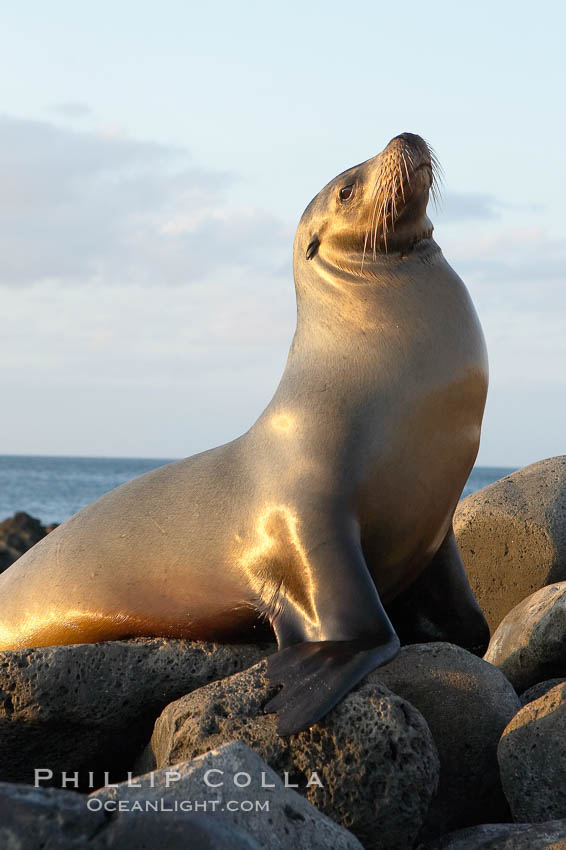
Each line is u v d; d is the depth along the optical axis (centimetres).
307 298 930
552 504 1197
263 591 863
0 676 814
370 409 838
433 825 764
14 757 845
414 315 859
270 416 901
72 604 970
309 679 728
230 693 739
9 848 489
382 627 767
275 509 844
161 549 930
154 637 941
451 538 969
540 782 705
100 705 824
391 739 691
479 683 794
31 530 4003
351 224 904
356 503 831
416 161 851
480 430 882
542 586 1184
